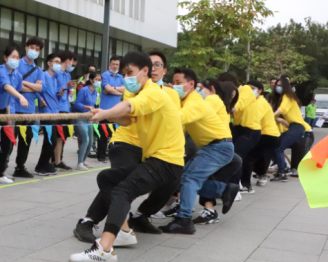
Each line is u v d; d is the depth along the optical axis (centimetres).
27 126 637
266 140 687
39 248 381
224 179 484
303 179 356
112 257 350
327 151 346
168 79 2486
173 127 373
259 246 418
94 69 951
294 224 502
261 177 757
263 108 679
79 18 1533
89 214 410
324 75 4641
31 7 1395
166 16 1994
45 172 732
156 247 402
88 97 824
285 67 2525
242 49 2644
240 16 1455
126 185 357
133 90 371
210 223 495
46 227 444
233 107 561
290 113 799
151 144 376
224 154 459
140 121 369
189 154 520
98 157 925
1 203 532
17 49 605
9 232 423
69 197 581
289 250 409
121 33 1750
